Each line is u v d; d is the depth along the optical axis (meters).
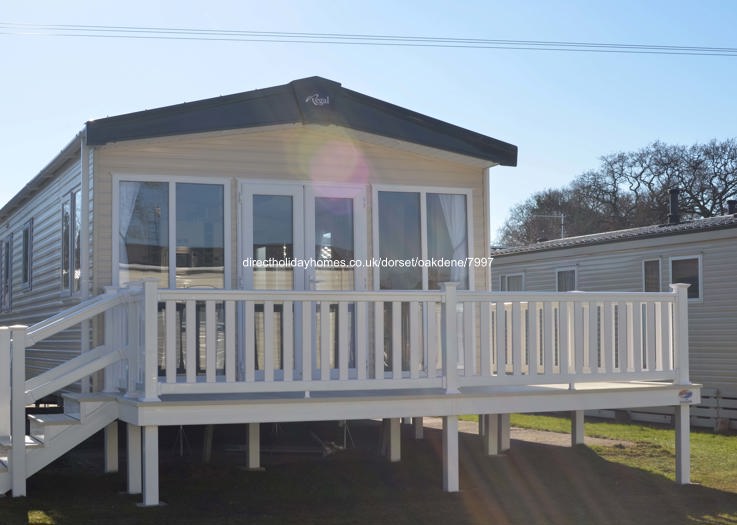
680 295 9.82
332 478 9.75
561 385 9.79
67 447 8.41
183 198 9.87
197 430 13.05
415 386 8.62
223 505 8.35
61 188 11.55
